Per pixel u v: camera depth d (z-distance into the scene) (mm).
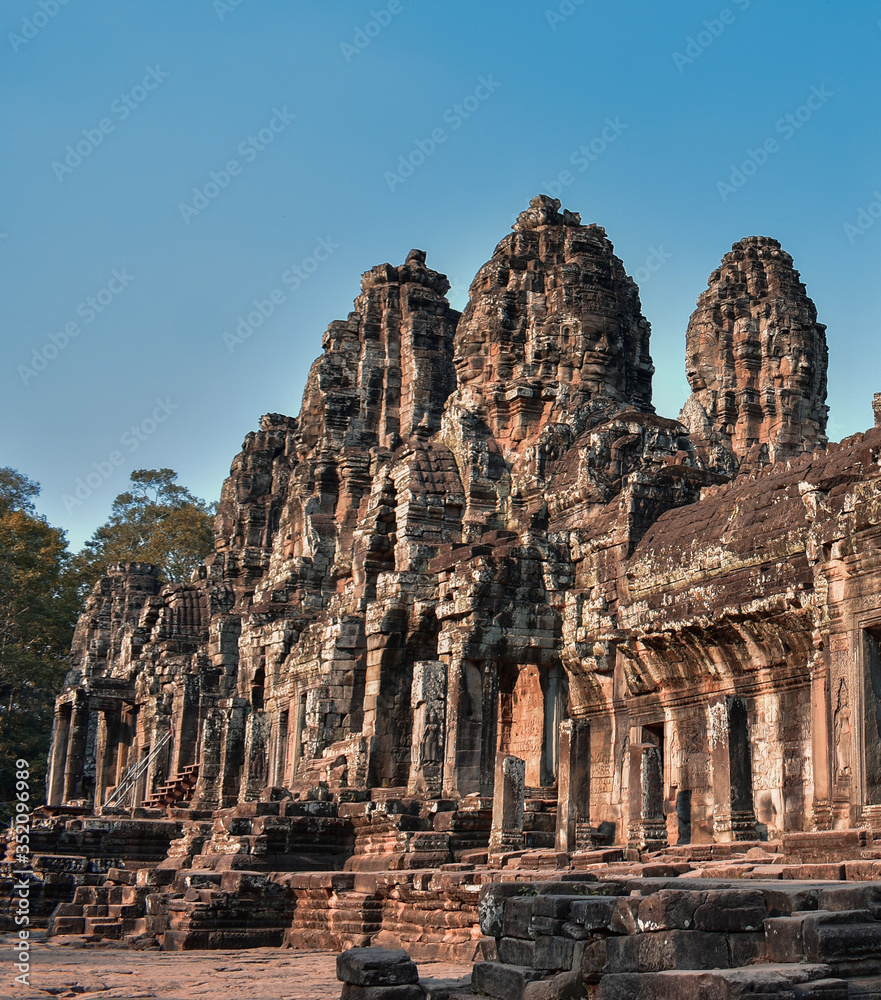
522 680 35500
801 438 59188
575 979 12883
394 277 58031
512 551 33219
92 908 32125
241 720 46531
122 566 85062
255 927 27625
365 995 14250
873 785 20984
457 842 28797
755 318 60938
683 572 28547
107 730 66250
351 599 40219
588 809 25781
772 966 11406
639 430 36188
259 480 72750
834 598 22266
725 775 23047
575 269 44938
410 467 39000
